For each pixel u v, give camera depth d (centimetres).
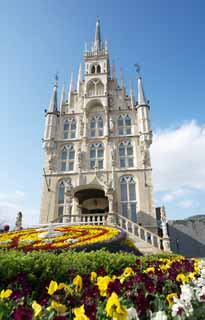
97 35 4231
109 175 2834
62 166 3030
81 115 3288
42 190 2844
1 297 338
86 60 3650
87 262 623
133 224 2006
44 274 507
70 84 3600
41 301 332
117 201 2695
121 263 709
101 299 383
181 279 479
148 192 2689
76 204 2688
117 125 3203
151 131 3005
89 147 3081
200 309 336
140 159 2911
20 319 258
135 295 351
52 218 2661
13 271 481
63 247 1177
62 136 3228
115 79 3553
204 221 3050
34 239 1442
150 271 529
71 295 354
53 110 3328
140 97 3266
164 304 344
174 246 2917
